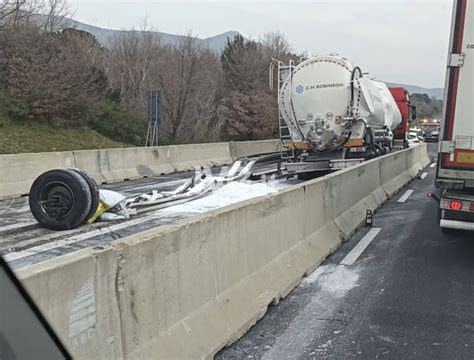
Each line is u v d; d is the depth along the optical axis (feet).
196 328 13.74
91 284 10.31
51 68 79.36
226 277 16.02
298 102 50.55
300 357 14.33
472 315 17.69
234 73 135.13
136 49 116.78
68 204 27.71
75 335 9.86
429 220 35.22
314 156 52.03
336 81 49.21
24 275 8.95
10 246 23.95
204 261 14.76
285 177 52.75
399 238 29.68
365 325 16.66
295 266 21.11
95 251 10.62
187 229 13.93
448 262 24.54
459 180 24.44
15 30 76.95
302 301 18.83
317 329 16.29
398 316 17.49
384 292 19.99
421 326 16.63
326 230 26.76
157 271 12.51
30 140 70.59
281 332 15.99
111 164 55.62
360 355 14.51
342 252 26.17
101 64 111.45
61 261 9.78
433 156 103.60
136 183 53.31
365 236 30.12
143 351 11.75
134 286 11.64
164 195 37.60
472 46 23.81
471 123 24.12
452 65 24.08
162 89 106.22
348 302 18.80
